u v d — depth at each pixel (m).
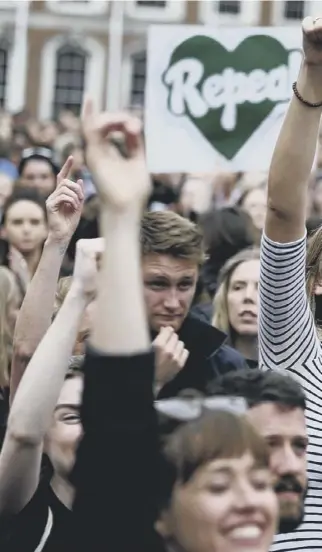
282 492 4.57
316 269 5.40
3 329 7.30
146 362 3.66
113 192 3.70
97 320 3.69
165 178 18.47
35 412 4.45
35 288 5.74
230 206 11.31
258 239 11.73
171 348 4.96
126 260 3.70
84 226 10.07
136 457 3.65
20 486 4.54
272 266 4.99
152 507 3.70
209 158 10.66
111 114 3.72
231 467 3.71
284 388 4.61
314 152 4.85
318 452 4.93
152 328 6.58
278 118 10.67
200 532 3.70
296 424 4.60
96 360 3.65
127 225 3.71
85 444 3.67
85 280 4.61
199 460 3.71
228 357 6.62
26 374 4.49
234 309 8.39
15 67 59.72
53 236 5.82
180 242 6.50
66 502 4.79
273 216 4.94
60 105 61.09
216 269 10.53
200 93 10.71
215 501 3.69
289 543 4.84
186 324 6.68
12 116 28.75
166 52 10.75
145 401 3.66
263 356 5.11
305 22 4.62
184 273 6.54
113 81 60.03
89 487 3.67
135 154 3.73
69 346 4.53
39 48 60.72
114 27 60.03
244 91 10.67
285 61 10.69
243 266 8.42
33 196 11.26
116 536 3.69
